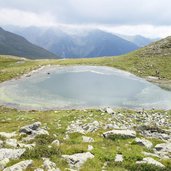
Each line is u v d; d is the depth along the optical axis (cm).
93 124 3055
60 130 2891
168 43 13675
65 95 7188
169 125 3509
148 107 5988
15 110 5800
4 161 1507
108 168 1597
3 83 8831
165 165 1716
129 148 2011
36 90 7769
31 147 1834
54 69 11488
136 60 12294
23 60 15288
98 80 9175
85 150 1850
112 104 6294
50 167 1479
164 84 8700
